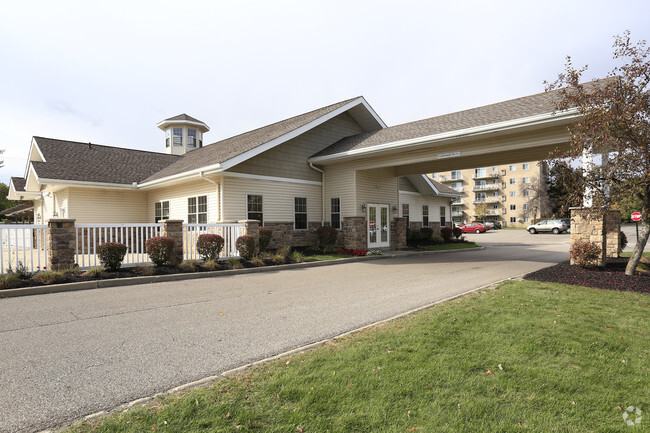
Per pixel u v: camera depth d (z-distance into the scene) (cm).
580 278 837
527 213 5753
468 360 372
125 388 326
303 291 770
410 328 481
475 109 1492
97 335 474
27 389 323
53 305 637
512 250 1891
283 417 272
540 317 525
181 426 260
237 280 912
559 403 294
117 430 255
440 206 2809
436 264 1266
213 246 1085
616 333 459
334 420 268
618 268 931
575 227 984
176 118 2561
